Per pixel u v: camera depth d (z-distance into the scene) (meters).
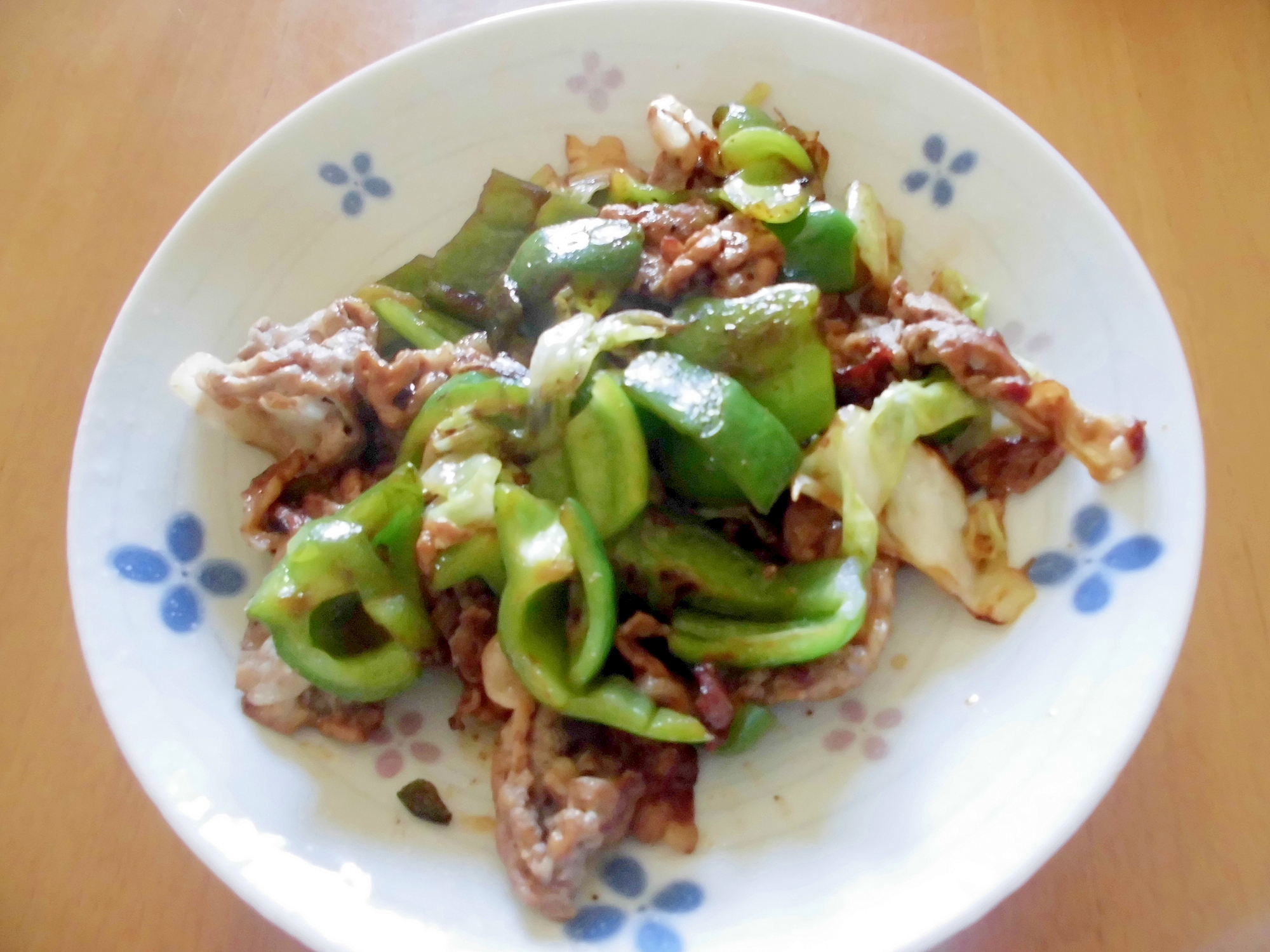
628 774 0.21
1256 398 0.25
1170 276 0.27
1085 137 0.28
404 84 0.25
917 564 0.22
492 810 0.22
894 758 0.21
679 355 0.22
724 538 0.22
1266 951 0.21
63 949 0.23
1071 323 0.22
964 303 0.24
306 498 0.24
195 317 0.25
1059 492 0.22
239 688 0.22
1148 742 0.23
